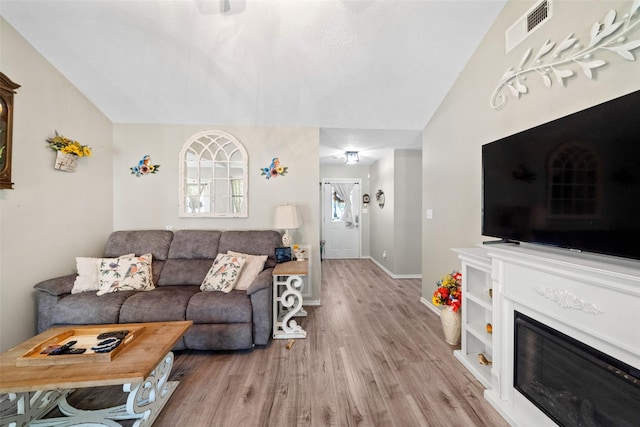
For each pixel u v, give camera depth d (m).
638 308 0.94
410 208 4.59
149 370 1.27
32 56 2.18
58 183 2.43
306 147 3.27
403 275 4.59
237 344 2.11
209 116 3.04
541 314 1.33
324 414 1.51
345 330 2.57
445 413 1.51
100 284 2.35
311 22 2.06
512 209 1.63
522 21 1.82
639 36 1.21
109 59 2.34
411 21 2.06
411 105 2.93
